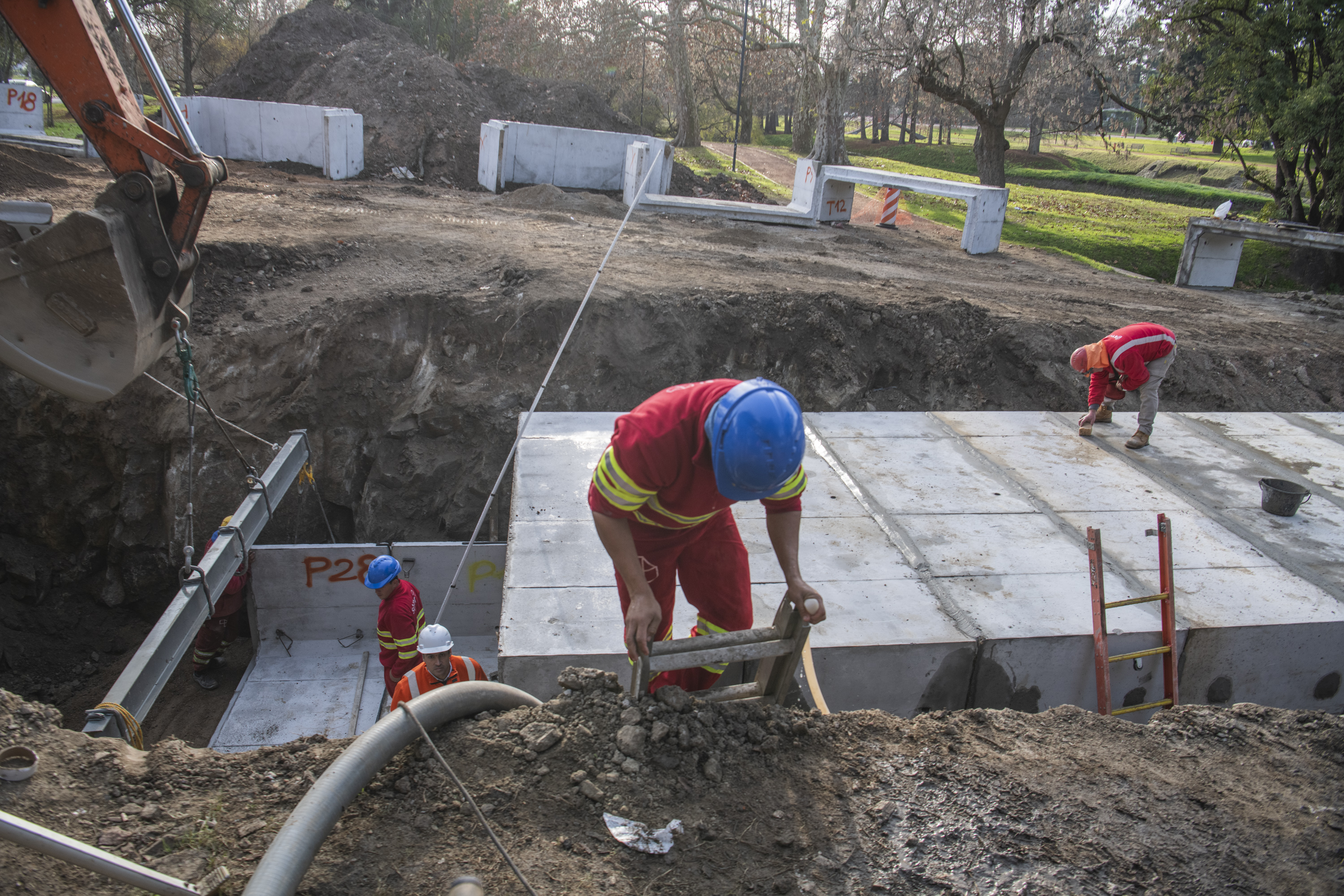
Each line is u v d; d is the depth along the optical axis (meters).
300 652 8.26
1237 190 37.12
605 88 32.22
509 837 2.18
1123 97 22.88
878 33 20.41
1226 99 19.70
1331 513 6.56
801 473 2.62
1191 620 5.08
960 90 21.75
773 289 11.08
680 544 3.04
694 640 2.60
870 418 8.09
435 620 8.17
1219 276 17.36
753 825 2.33
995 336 11.07
